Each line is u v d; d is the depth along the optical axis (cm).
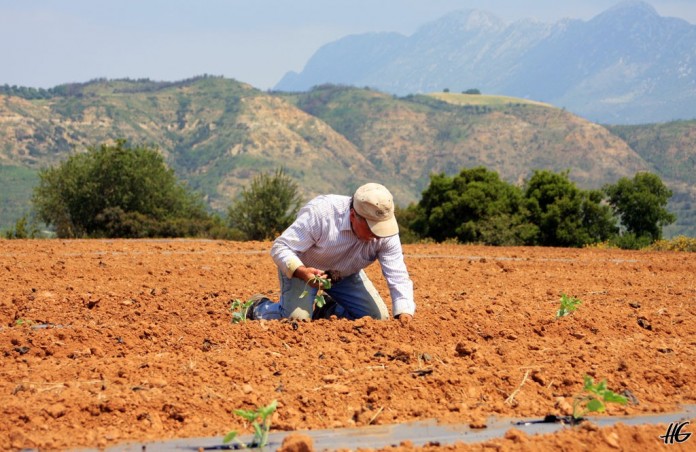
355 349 628
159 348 648
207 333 679
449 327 721
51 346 649
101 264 1291
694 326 805
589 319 789
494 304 915
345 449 421
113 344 661
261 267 1312
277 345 650
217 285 1099
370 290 775
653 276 1343
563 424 476
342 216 713
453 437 451
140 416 475
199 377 546
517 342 684
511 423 476
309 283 712
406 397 519
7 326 782
